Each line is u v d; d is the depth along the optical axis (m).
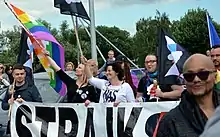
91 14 10.62
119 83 5.97
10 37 36.12
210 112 3.07
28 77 7.13
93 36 10.65
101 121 5.84
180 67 5.65
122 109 5.71
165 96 5.64
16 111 6.32
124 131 5.69
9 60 31.56
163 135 3.10
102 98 6.05
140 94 6.70
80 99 6.28
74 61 36.28
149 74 6.60
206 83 3.07
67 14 7.32
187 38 45.00
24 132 6.28
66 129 6.06
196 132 2.96
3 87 9.73
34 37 6.74
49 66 6.83
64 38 45.69
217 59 5.33
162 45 5.84
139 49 57.00
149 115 5.58
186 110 3.05
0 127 7.71
